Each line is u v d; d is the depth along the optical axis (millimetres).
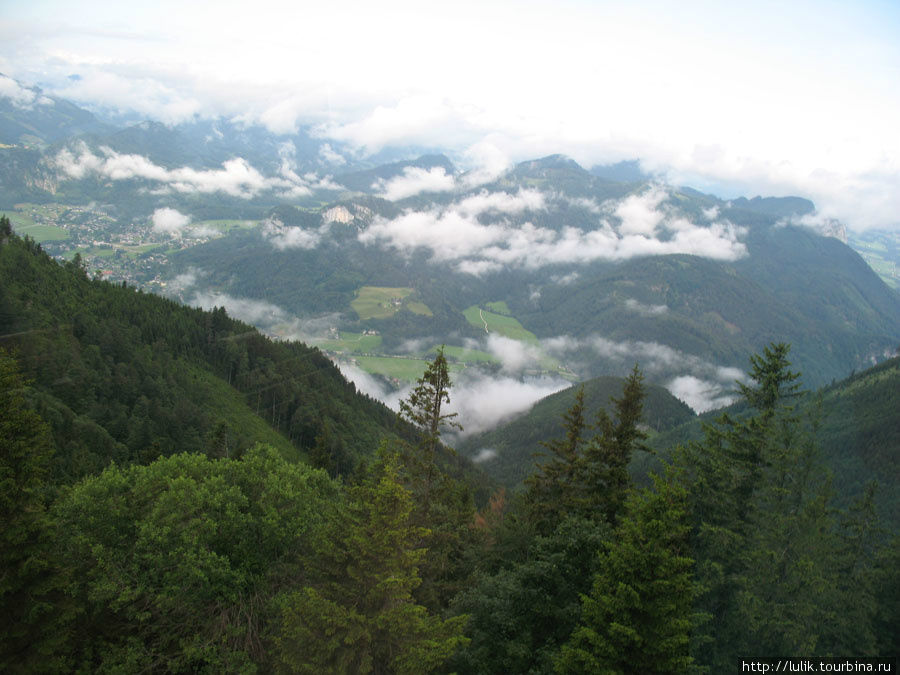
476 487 107062
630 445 34188
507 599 24500
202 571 26250
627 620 18781
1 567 22750
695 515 29016
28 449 23438
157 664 25672
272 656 25750
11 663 23203
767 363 30172
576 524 26578
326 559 24344
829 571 25562
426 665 20969
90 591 26375
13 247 114875
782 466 28734
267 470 35719
